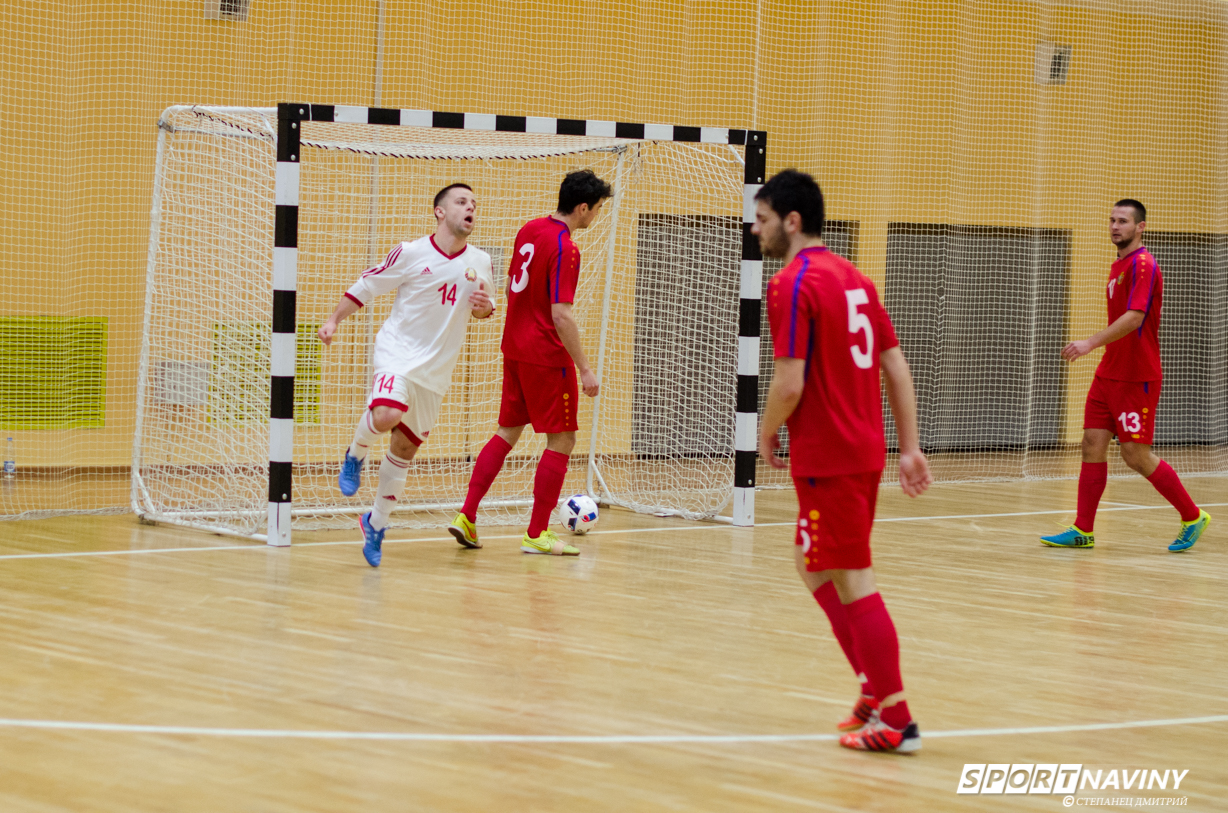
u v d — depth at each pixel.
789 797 4.62
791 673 6.43
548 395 9.62
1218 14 20.81
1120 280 10.66
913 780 4.86
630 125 10.68
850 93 18.41
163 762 4.75
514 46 16.19
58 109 14.20
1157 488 10.81
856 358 5.23
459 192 9.13
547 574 8.98
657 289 14.26
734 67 17.55
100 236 14.48
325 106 9.57
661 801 4.51
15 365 14.02
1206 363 21.42
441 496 13.00
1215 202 21.19
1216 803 4.72
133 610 7.38
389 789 4.53
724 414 14.23
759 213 5.45
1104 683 6.48
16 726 5.14
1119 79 20.31
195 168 12.45
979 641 7.34
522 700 5.76
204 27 14.79
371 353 13.56
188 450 11.76
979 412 19.89
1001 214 19.70
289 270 9.64
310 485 13.50
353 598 7.94
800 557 5.52
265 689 5.81
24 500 12.15
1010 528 11.98
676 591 8.48
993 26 19.30
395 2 15.41
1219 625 7.98
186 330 11.80
